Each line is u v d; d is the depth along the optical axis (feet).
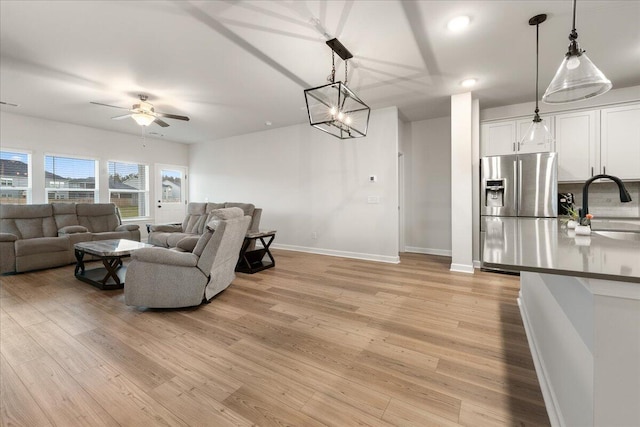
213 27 7.92
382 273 13.17
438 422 4.48
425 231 17.83
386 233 15.60
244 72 10.74
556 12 7.20
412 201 18.17
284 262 15.51
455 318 8.25
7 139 15.48
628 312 2.96
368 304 9.39
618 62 9.77
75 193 18.20
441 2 6.86
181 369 5.87
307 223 18.42
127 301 8.71
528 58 9.62
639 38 8.34
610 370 3.04
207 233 8.95
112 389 5.24
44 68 10.33
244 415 4.64
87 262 14.80
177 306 8.77
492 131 14.29
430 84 11.89
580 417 3.45
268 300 9.77
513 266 3.37
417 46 8.86
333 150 17.22
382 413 4.68
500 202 13.05
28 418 4.54
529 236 5.69
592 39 8.42
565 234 5.96
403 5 6.98
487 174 13.25
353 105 14.21
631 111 11.64
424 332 7.43
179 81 11.53
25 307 9.11
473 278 12.23
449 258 16.28
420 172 17.89
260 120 17.46
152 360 6.18
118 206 20.33
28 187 16.38
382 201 15.66
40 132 16.65
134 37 8.40
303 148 18.39
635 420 2.96
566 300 4.10
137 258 8.70
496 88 12.25
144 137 21.50
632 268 3.12
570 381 3.83
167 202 23.32
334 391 5.22
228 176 22.30
